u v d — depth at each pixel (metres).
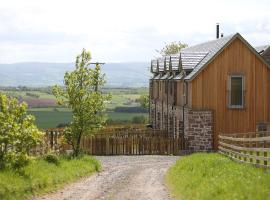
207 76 42.72
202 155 31.17
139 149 43.81
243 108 43.22
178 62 46.50
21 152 19.00
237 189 15.12
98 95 31.81
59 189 19.73
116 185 21.88
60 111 131.12
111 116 115.44
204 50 48.16
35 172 19.77
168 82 51.03
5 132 18.67
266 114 43.56
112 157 40.72
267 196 13.71
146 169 30.61
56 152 30.83
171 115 49.69
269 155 24.86
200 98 42.66
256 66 43.38
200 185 18.09
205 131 42.75
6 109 18.86
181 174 23.67
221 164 23.25
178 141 43.00
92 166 28.66
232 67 43.00
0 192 15.72
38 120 102.88
